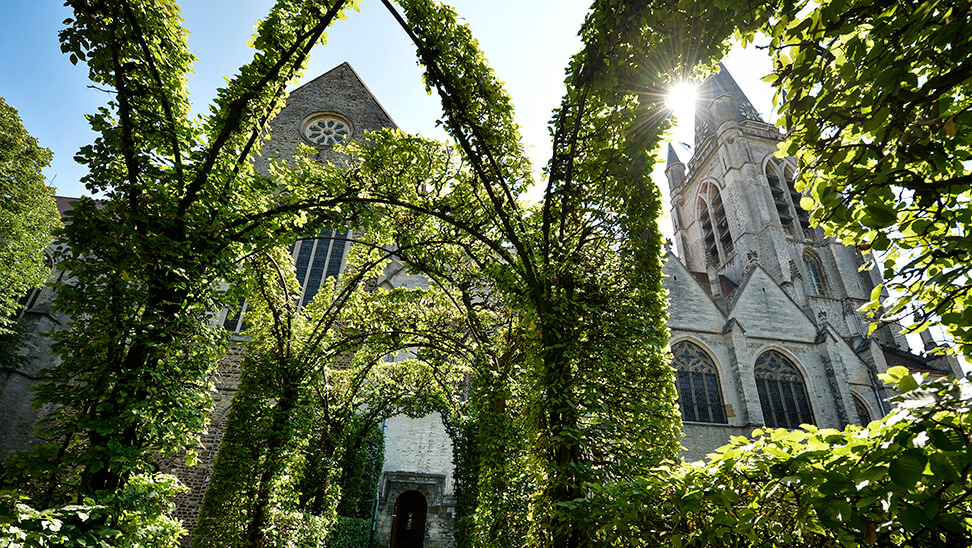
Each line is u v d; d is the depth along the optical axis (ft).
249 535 33.94
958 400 7.10
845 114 10.73
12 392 67.51
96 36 20.24
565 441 19.54
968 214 10.21
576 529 17.70
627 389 21.88
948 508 6.97
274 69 24.25
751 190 130.62
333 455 47.83
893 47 9.41
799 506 8.90
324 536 41.78
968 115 8.46
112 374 20.83
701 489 10.22
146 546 19.79
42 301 74.23
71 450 19.24
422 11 22.99
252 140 25.63
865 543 8.20
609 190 24.75
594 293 23.41
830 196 10.88
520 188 28.50
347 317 46.62
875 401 84.02
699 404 76.79
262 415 36.83
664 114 22.63
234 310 25.40
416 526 98.22
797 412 79.30
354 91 96.53
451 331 46.75
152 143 22.16
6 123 62.64
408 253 37.93
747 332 83.05
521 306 25.16
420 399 55.67
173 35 22.85
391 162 31.58
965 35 7.82
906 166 10.73
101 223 20.11
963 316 9.68
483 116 24.82
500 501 31.81
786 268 115.55
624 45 19.52
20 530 13.75
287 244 27.78
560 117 23.38
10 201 62.28
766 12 13.17
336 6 23.54
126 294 20.81
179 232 22.31
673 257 86.84
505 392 34.83
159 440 20.99
